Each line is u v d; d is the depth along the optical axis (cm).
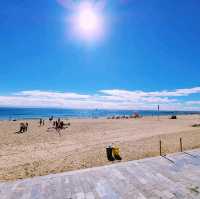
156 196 674
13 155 1594
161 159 1102
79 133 2933
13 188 766
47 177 873
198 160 1073
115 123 4659
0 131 3206
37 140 2336
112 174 883
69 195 697
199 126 3569
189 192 698
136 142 1869
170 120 5800
